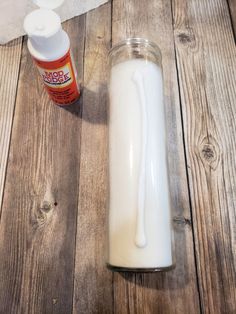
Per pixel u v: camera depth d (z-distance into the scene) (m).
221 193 0.47
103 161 0.49
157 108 0.42
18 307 0.42
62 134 0.50
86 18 0.59
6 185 0.47
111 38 0.57
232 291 0.42
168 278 0.43
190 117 0.52
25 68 0.55
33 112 0.52
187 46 0.56
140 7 0.60
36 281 0.43
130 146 0.39
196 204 0.46
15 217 0.46
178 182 0.47
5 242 0.44
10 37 0.57
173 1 0.60
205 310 0.42
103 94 0.53
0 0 0.57
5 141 0.50
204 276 0.43
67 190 0.47
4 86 0.53
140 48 0.49
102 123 0.51
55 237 0.45
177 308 0.42
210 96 0.53
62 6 0.58
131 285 0.43
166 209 0.39
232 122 0.51
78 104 0.52
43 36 0.38
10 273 0.43
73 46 0.56
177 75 0.54
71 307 0.42
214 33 0.57
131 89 0.41
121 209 0.37
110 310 0.42
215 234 0.45
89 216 0.46
